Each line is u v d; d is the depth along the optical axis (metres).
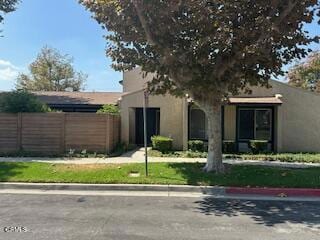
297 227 7.86
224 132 23.14
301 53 13.75
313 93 22.83
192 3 11.89
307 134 22.81
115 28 12.97
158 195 11.27
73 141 19.02
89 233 7.21
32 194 11.30
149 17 12.25
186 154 19.28
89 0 12.86
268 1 12.40
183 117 22.27
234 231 7.50
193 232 7.38
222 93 13.84
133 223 7.99
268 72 14.11
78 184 12.13
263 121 22.88
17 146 18.98
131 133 24.58
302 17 12.73
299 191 11.62
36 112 19.27
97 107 28.59
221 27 12.04
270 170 14.02
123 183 12.22
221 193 11.73
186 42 12.77
